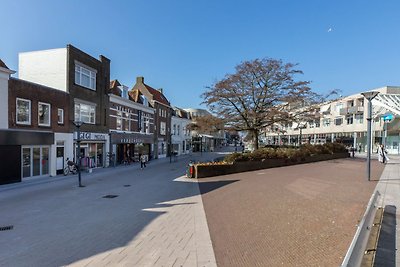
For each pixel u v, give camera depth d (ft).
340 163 69.82
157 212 27.30
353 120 157.07
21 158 52.21
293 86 78.23
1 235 20.72
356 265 9.86
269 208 24.67
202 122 81.61
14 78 51.31
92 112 76.79
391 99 90.68
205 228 21.58
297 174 46.98
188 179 52.90
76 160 69.87
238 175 53.26
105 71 83.35
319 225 18.45
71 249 17.75
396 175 42.88
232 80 76.74
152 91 136.46
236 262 14.79
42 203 32.58
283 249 15.46
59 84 67.05
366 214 15.53
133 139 99.04
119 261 15.72
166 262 15.42
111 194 38.11
